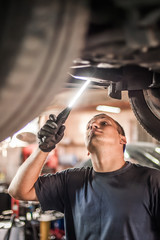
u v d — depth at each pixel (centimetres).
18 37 46
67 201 148
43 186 150
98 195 134
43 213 322
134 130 727
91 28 58
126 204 127
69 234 145
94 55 69
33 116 69
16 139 211
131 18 53
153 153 329
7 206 334
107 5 51
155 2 49
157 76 100
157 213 127
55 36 48
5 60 48
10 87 53
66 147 868
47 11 44
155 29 55
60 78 59
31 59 50
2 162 520
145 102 125
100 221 130
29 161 143
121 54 68
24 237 250
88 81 99
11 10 43
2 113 59
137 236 123
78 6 45
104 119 147
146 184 131
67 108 120
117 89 106
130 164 143
